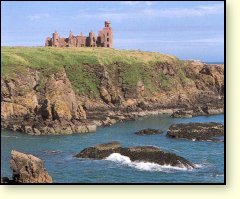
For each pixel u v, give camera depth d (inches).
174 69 7559.1
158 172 2866.6
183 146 3855.8
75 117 4928.6
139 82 6830.7
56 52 6727.4
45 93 5157.5
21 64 5684.1
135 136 4451.3
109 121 5315.0
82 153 3383.4
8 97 5177.2
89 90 6382.9
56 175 2785.4
